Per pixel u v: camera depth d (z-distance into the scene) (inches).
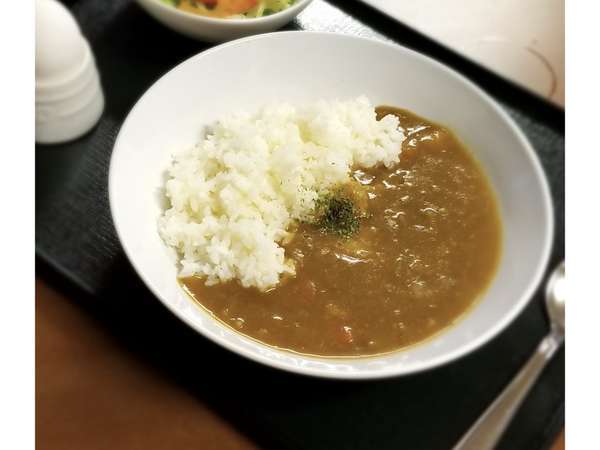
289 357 10.2
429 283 11.2
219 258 11.0
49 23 11.6
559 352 11.7
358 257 11.4
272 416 10.4
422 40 15.7
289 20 14.4
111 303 11.1
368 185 12.6
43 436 10.1
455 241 11.8
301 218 11.9
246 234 11.1
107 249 11.8
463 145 13.1
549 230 11.0
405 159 12.9
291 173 12.0
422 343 10.5
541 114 15.1
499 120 12.6
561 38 16.7
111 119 13.5
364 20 16.0
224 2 14.3
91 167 12.8
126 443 10.2
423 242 11.7
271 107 12.9
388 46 13.2
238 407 10.4
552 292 12.2
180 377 10.6
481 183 12.6
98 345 11.0
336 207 11.9
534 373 11.1
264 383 10.6
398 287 11.1
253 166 11.8
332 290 11.0
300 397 10.6
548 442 10.7
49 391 10.5
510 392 10.8
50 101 12.1
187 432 10.4
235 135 12.3
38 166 12.7
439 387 10.9
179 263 11.1
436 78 13.2
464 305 11.0
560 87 15.8
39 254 11.5
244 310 10.6
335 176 12.3
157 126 11.9
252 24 13.6
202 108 12.7
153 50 14.6
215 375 10.6
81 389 10.6
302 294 10.9
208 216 11.6
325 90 13.6
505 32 16.6
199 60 12.2
